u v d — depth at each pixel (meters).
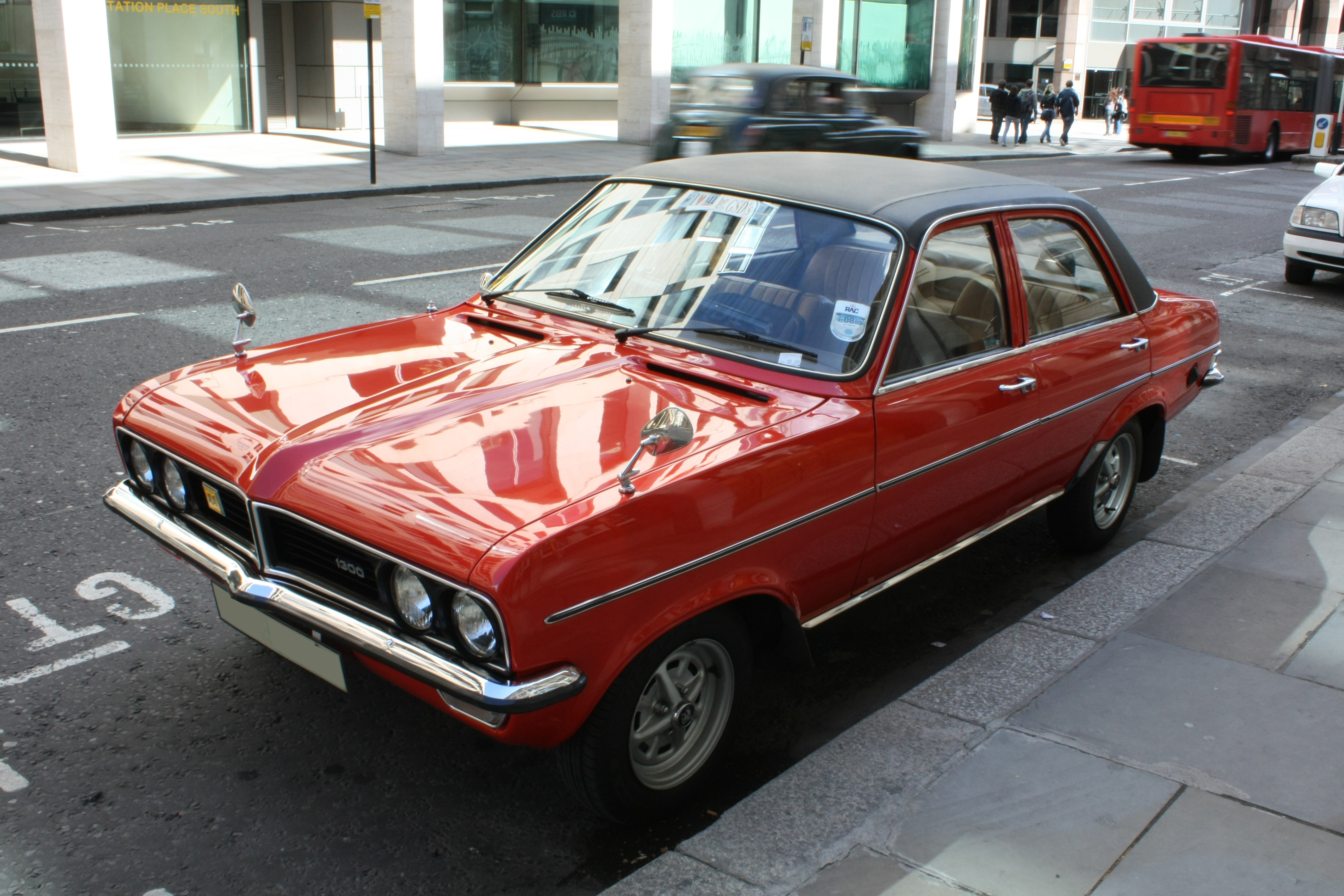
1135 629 4.28
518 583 2.58
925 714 3.67
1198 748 3.48
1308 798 3.23
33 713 3.69
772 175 4.23
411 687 2.97
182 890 2.95
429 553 2.66
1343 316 11.11
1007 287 4.18
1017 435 4.17
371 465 2.96
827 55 30.17
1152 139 30.02
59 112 18.25
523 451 3.04
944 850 2.97
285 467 3.01
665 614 2.95
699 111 17.12
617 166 21.94
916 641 4.52
